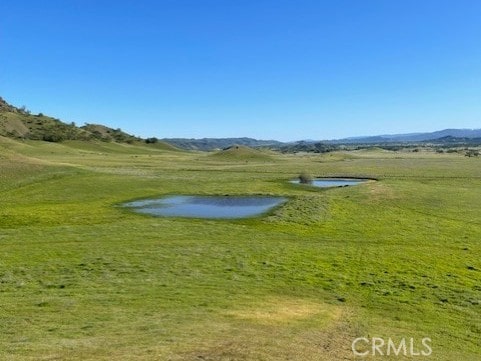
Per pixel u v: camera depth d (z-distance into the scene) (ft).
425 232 156.97
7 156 314.35
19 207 197.57
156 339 61.16
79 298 85.20
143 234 146.92
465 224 171.32
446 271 111.14
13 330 66.59
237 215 188.55
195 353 55.16
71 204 209.77
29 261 113.09
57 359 53.21
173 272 105.60
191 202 223.92
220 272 106.42
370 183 291.99
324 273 107.34
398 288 97.86
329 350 61.26
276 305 83.97
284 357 55.77
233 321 72.18
